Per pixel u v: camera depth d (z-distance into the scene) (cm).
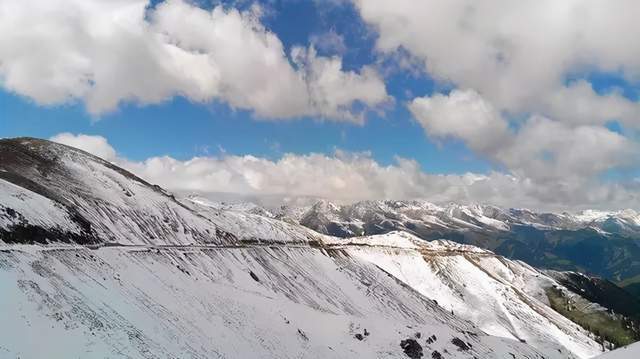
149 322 6116
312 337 9331
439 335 11881
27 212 7538
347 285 17162
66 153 13725
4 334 4122
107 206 11738
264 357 7400
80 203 10794
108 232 10244
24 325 4400
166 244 11906
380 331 10675
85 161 13950
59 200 10138
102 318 5409
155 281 7844
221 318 7812
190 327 6788
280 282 14162
